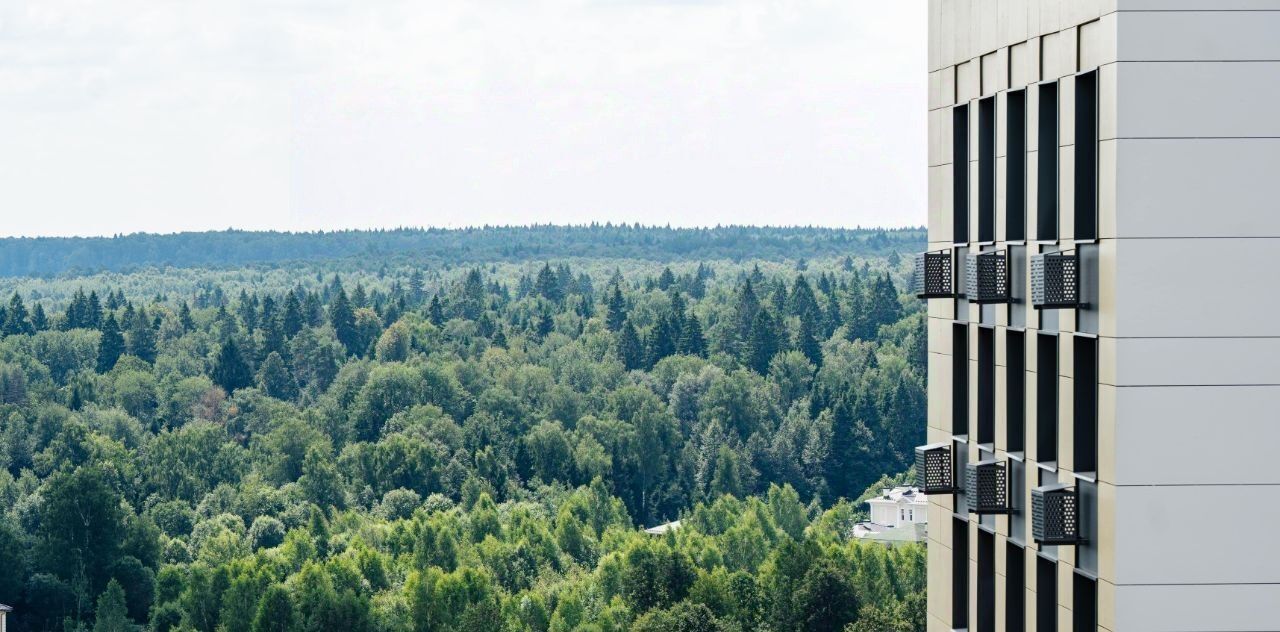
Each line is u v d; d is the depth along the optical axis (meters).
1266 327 37.81
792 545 180.62
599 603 196.38
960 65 50.62
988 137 48.53
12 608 187.75
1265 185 37.66
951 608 52.28
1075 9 40.44
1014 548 46.59
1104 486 38.81
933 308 53.81
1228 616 38.03
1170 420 37.94
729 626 173.12
